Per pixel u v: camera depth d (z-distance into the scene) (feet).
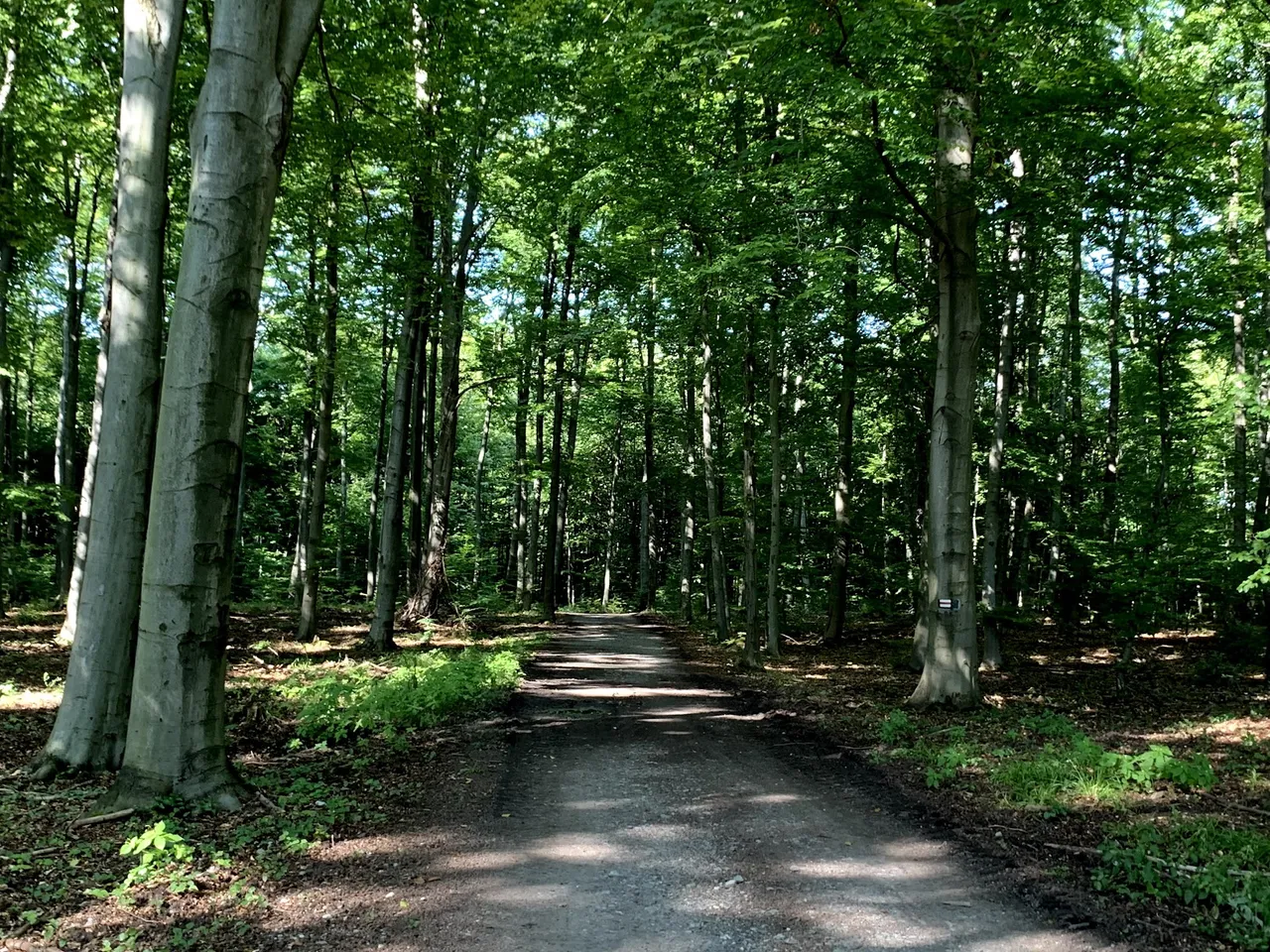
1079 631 61.46
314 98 35.68
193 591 18.06
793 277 46.62
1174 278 46.09
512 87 43.19
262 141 18.17
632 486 119.14
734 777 23.08
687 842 17.54
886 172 32.12
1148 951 12.34
